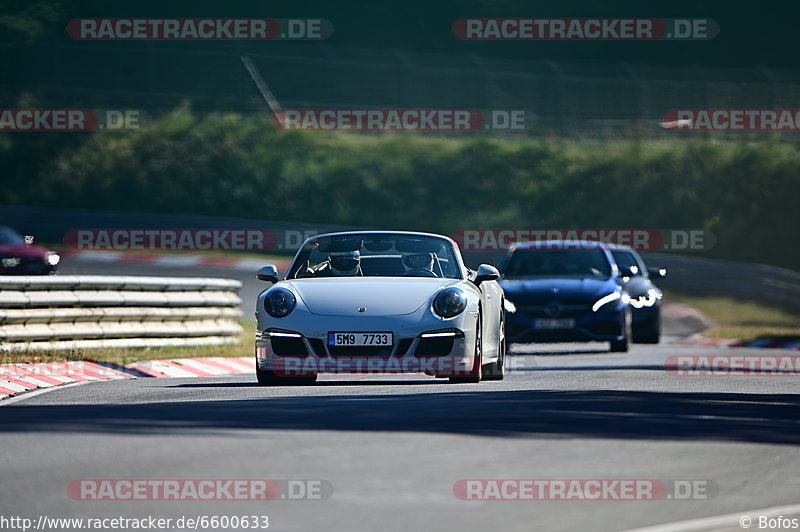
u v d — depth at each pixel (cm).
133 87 16512
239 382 3878
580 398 3128
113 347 4919
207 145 15438
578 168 15138
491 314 3934
